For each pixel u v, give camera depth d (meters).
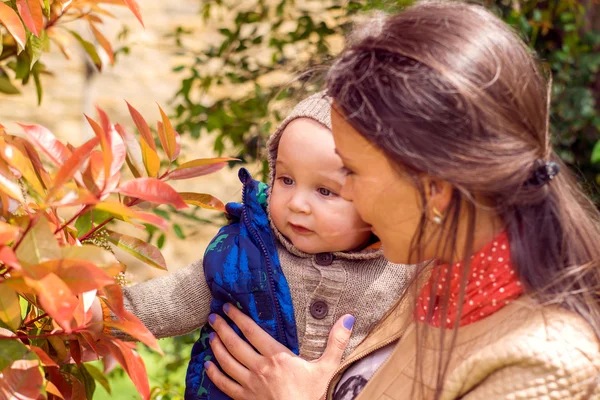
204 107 3.11
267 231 1.63
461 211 1.09
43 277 1.01
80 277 1.03
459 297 1.09
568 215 1.12
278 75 4.01
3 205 1.13
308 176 1.53
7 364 1.08
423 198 1.07
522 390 1.01
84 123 5.15
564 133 3.22
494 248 1.11
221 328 1.57
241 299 1.58
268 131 2.81
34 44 1.59
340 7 3.17
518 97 1.07
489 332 1.08
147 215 1.06
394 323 1.35
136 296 1.59
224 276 1.59
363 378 1.33
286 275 1.61
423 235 1.11
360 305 1.60
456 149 1.03
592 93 3.43
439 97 1.03
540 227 1.10
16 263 0.96
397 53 1.08
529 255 1.08
